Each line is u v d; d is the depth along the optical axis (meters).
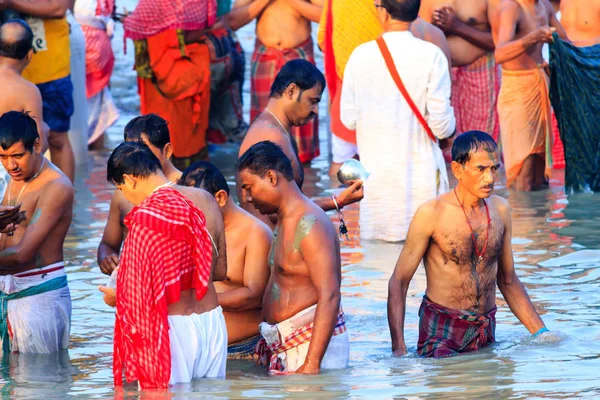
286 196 17.86
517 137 35.56
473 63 39.59
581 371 16.88
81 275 25.50
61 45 35.81
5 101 25.00
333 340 18.00
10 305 20.06
